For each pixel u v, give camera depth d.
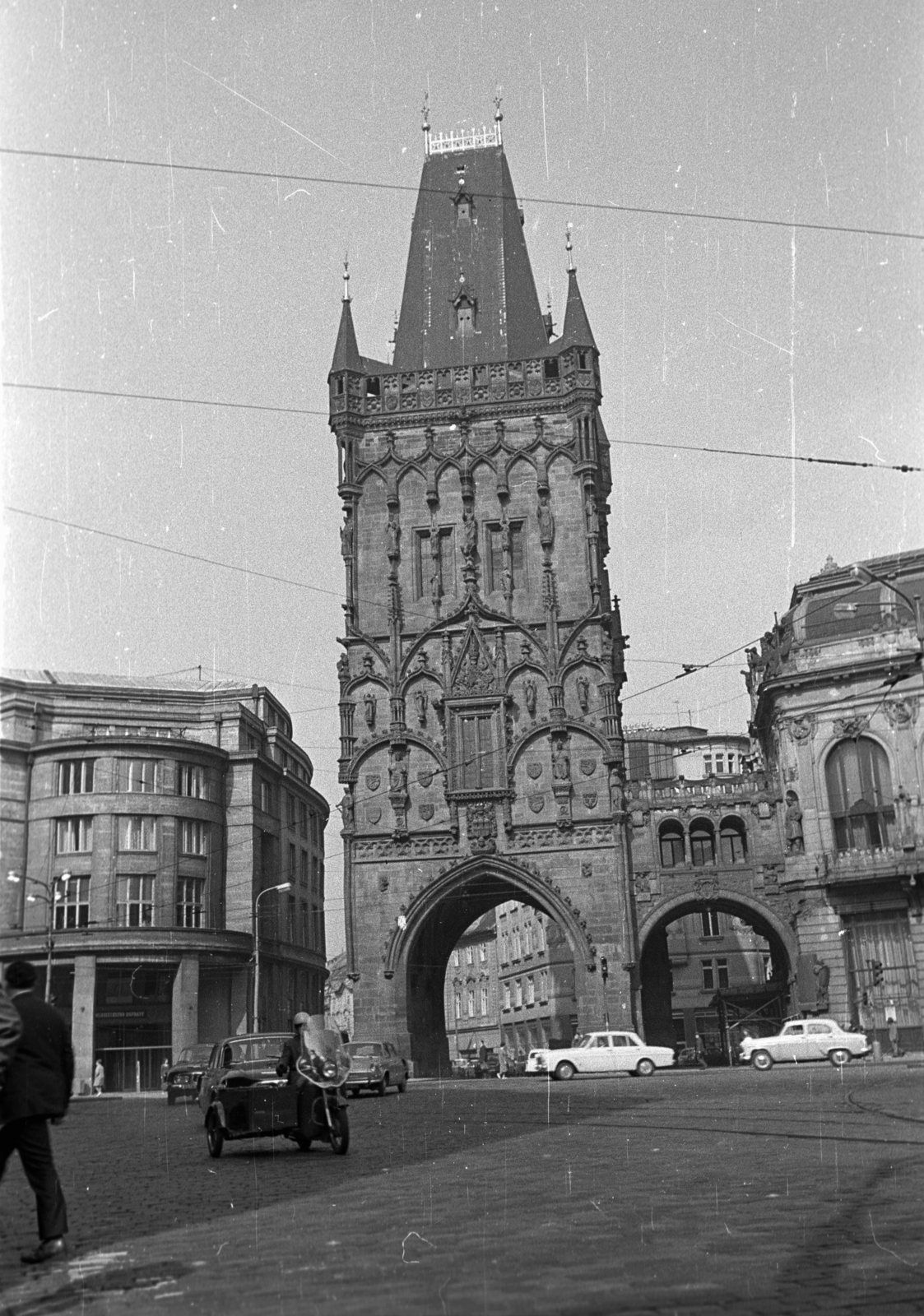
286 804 88.12
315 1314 7.29
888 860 63.12
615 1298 7.50
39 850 71.44
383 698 63.94
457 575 65.00
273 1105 18.52
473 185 73.50
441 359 69.12
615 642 69.94
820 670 66.00
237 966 73.88
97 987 69.81
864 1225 9.84
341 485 66.00
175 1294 8.05
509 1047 114.25
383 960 61.41
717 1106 25.67
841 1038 51.22
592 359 65.88
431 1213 11.27
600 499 67.69
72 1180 16.06
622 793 61.75
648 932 74.06
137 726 78.81
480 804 62.09
